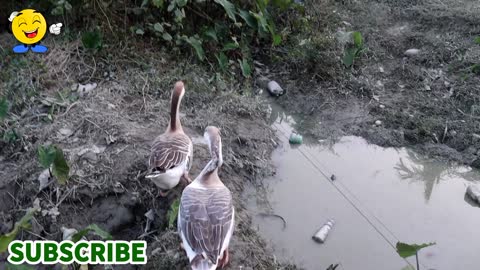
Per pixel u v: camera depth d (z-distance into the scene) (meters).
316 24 4.15
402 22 4.27
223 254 2.42
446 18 4.21
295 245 2.74
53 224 2.68
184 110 3.34
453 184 3.14
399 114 3.54
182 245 2.46
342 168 3.23
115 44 3.57
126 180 2.80
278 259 2.64
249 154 3.21
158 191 2.78
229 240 2.35
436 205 3.01
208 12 3.81
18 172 2.84
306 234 2.80
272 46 3.97
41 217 2.69
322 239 2.75
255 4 3.88
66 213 2.72
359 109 3.62
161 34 3.63
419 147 3.37
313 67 3.83
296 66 3.87
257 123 3.44
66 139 2.98
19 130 3.03
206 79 3.60
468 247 2.77
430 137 3.41
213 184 2.42
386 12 4.33
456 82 3.73
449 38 4.04
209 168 2.42
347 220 2.89
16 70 3.38
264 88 3.79
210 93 3.49
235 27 3.87
